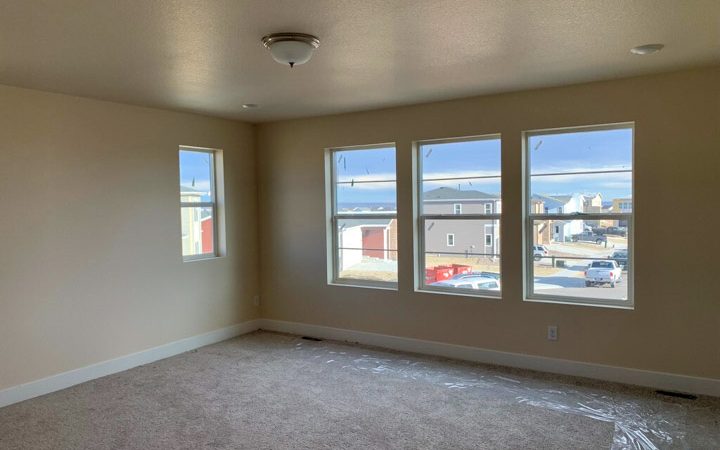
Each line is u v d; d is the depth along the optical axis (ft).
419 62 10.78
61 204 13.17
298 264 18.34
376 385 13.02
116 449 9.82
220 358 15.55
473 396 12.17
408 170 15.79
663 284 12.24
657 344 12.39
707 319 11.80
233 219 18.16
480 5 7.70
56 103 13.07
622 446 9.61
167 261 15.88
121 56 10.00
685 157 11.86
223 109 15.83
